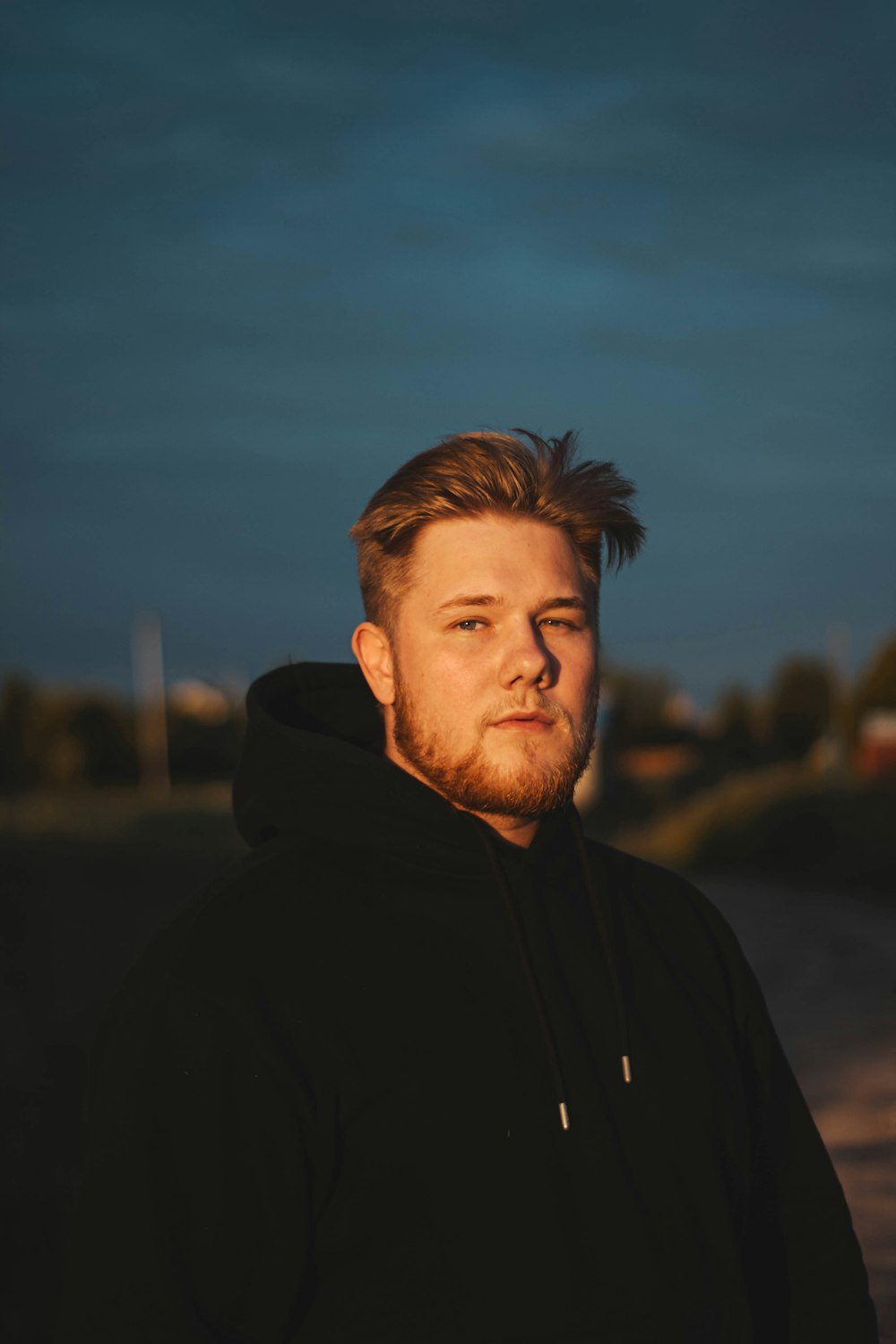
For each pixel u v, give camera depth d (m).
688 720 79.81
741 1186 1.75
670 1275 1.56
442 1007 1.60
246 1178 1.43
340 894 1.64
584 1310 1.50
